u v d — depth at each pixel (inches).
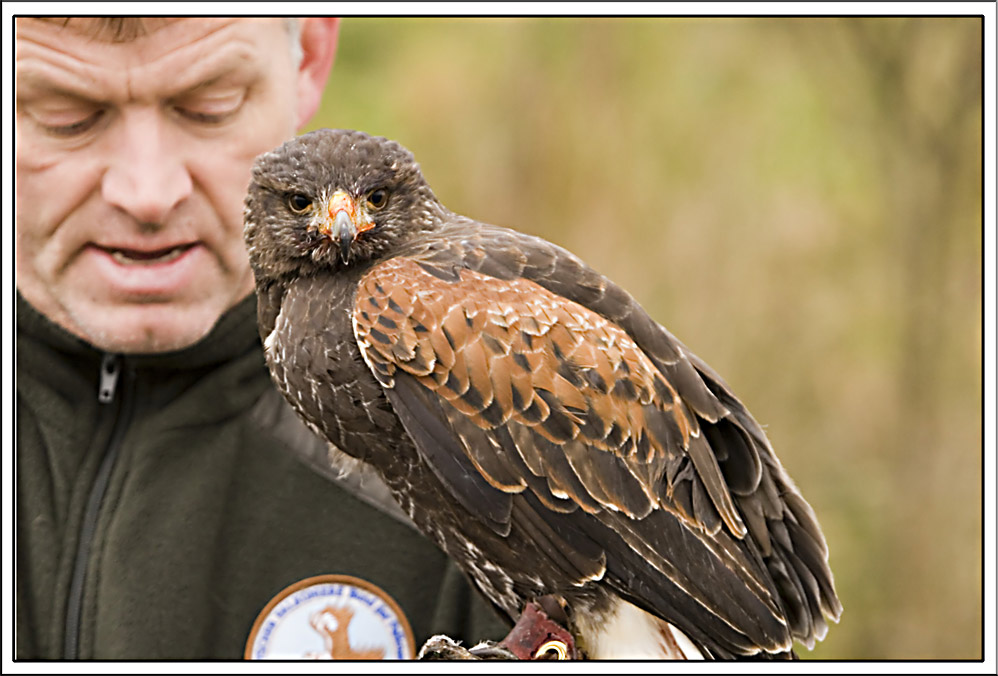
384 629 302.2
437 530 270.5
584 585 259.0
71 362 307.4
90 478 303.9
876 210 635.5
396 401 246.8
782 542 267.9
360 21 649.6
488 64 645.3
